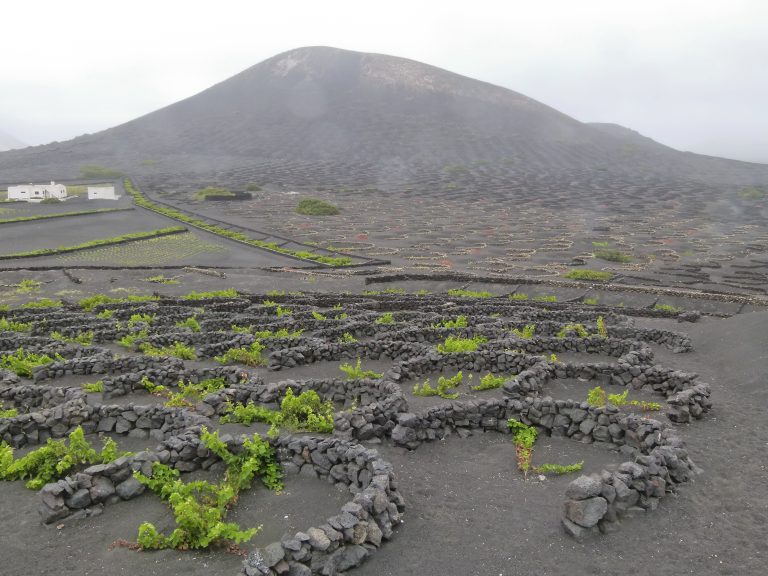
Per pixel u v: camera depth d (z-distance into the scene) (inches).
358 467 454.0
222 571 364.5
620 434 546.9
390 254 2682.1
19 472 487.5
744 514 428.5
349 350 867.4
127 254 2480.3
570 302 1566.2
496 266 2363.4
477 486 478.9
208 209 4143.7
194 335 954.1
